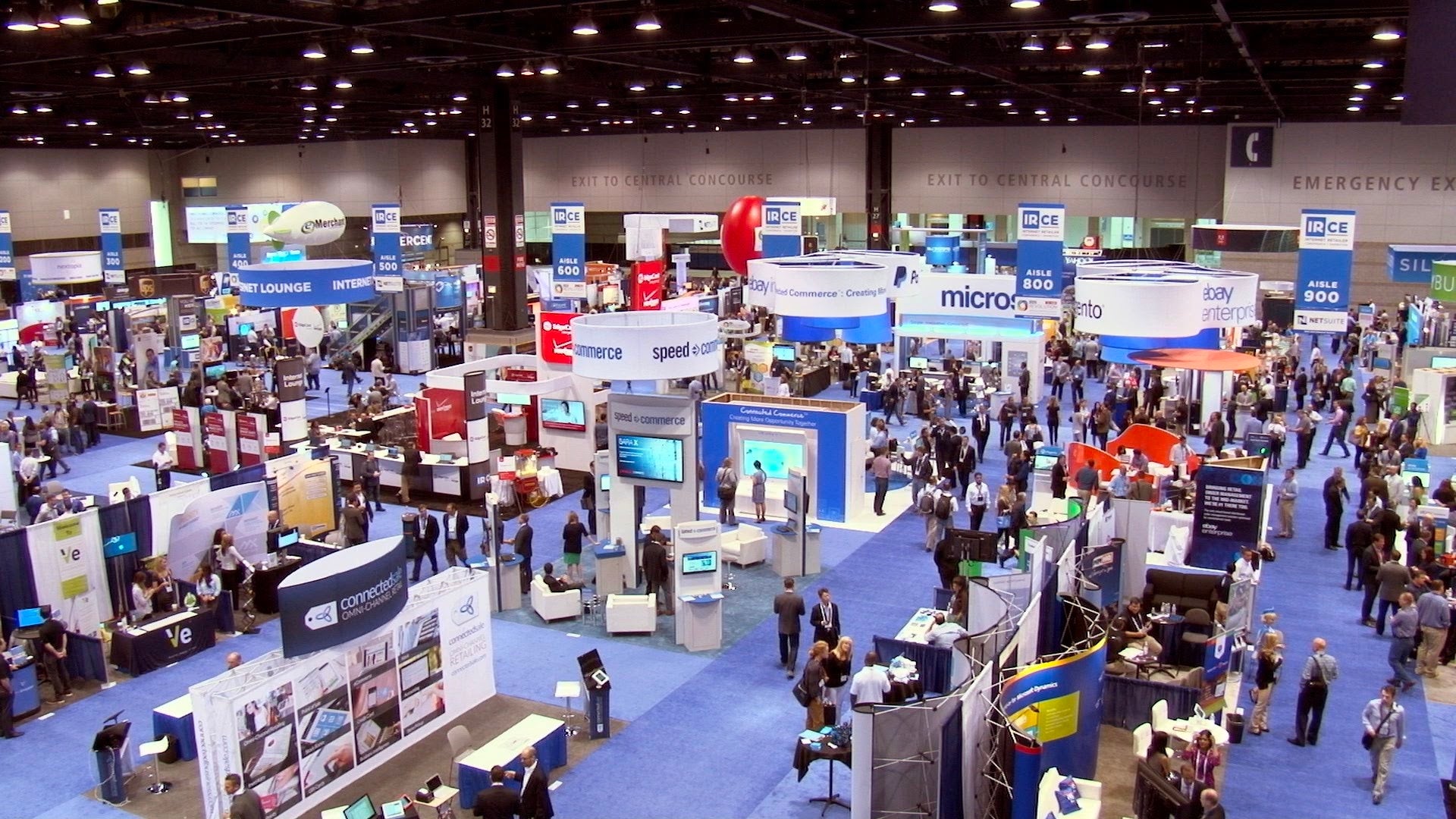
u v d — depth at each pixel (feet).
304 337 116.67
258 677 35.96
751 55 72.23
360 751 39.50
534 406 83.05
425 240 152.97
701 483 70.69
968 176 147.64
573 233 96.48
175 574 54.54
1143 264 74.18
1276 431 79.46
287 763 36.60
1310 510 70.95
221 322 135.85
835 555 61.93
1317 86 95.35
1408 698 45.19
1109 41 69.41
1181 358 66.49
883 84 95.96
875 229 151.12
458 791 37.47
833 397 104.78
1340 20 55.11
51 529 50.34
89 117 120.16
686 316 62.80
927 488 67.62
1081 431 82.28
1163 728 38.83
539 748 38.65
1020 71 85.81
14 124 121.19
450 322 129.29
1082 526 50.98
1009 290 93.30
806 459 68.33
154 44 60.29
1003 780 33.73
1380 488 61.16
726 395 71.92
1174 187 136.87
